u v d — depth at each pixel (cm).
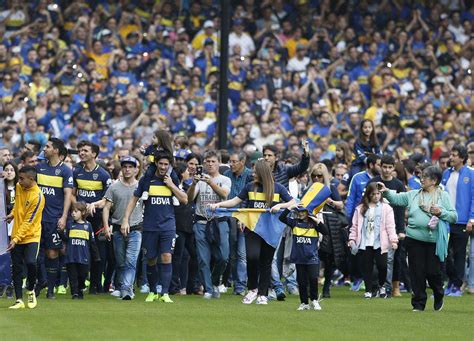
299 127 8219
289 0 9312
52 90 8169
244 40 9038
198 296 5222
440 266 4484
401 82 9262
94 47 8638
